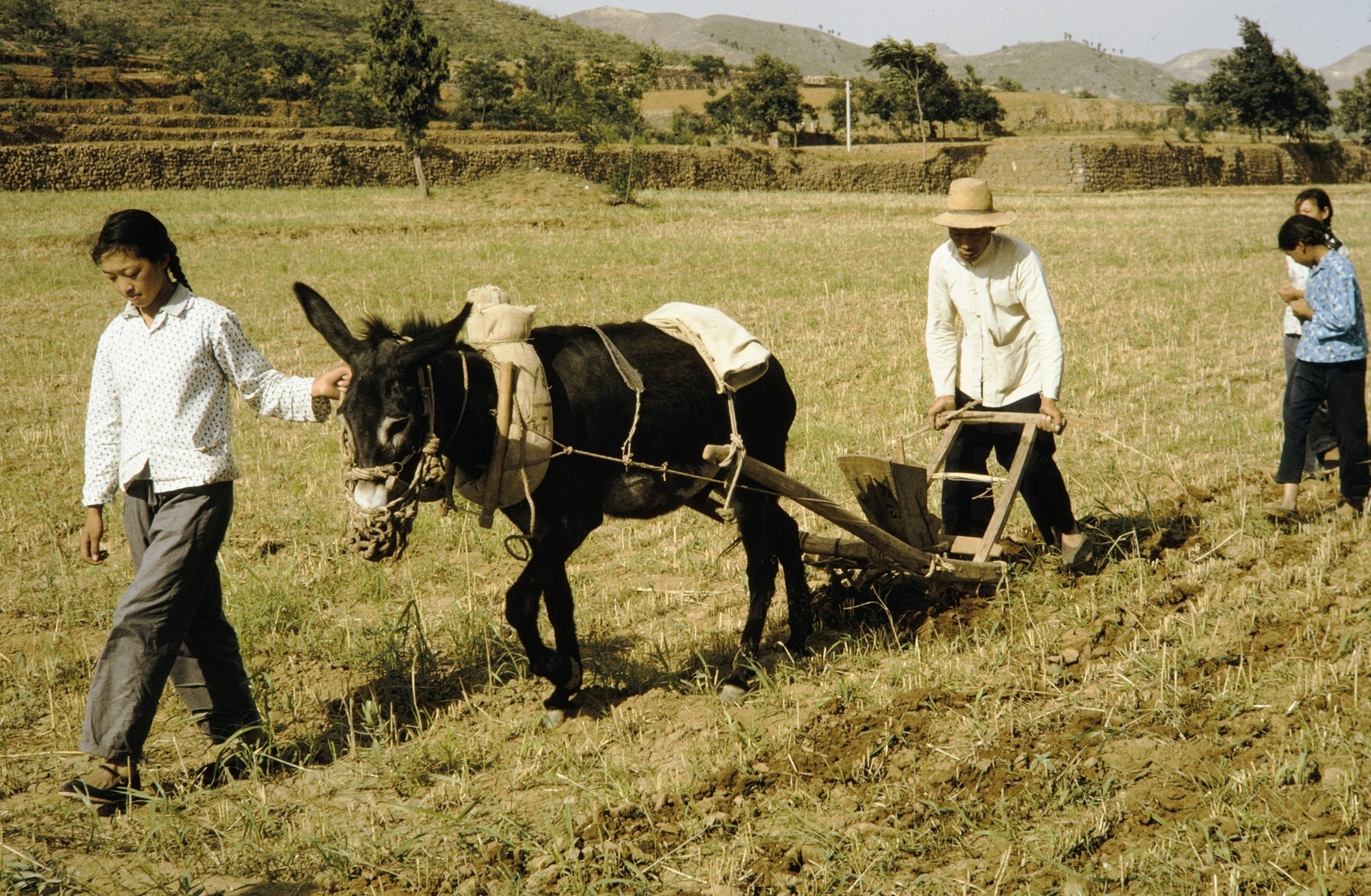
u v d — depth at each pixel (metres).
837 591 5.88
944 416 5.57
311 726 4.77
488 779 4.27
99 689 3.94
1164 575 5.69
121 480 4.15
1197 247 20.38
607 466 4.61
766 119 79.25
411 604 5.19
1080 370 10.87
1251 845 3.39
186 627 4.10
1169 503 6.89
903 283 16.38
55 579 6.36
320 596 6.05
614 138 64.94
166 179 43.59
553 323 13.69
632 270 18.11
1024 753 4.02
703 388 4.88
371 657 5.23
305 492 7.93
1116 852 3.48
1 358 12.10
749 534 5.11
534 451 4.27
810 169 61.59
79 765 4.39
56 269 17.94
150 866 3.72
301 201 33.00
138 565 4.18
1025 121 101.19
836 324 13.54
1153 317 13.54
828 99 109.62
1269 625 4.93
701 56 115.44
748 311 14.41
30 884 3.53
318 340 12.98
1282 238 6.28
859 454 5.36
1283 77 76.38
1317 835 3.41
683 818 3.86
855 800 3.88
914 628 5.46
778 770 4.11
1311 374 6.24
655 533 7.12
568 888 3.53
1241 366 10.91
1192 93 87.31
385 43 36.25
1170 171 67.50
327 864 3.70
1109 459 7.96
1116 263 18.61
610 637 5.59
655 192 41.53
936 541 5.49
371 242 21.84
